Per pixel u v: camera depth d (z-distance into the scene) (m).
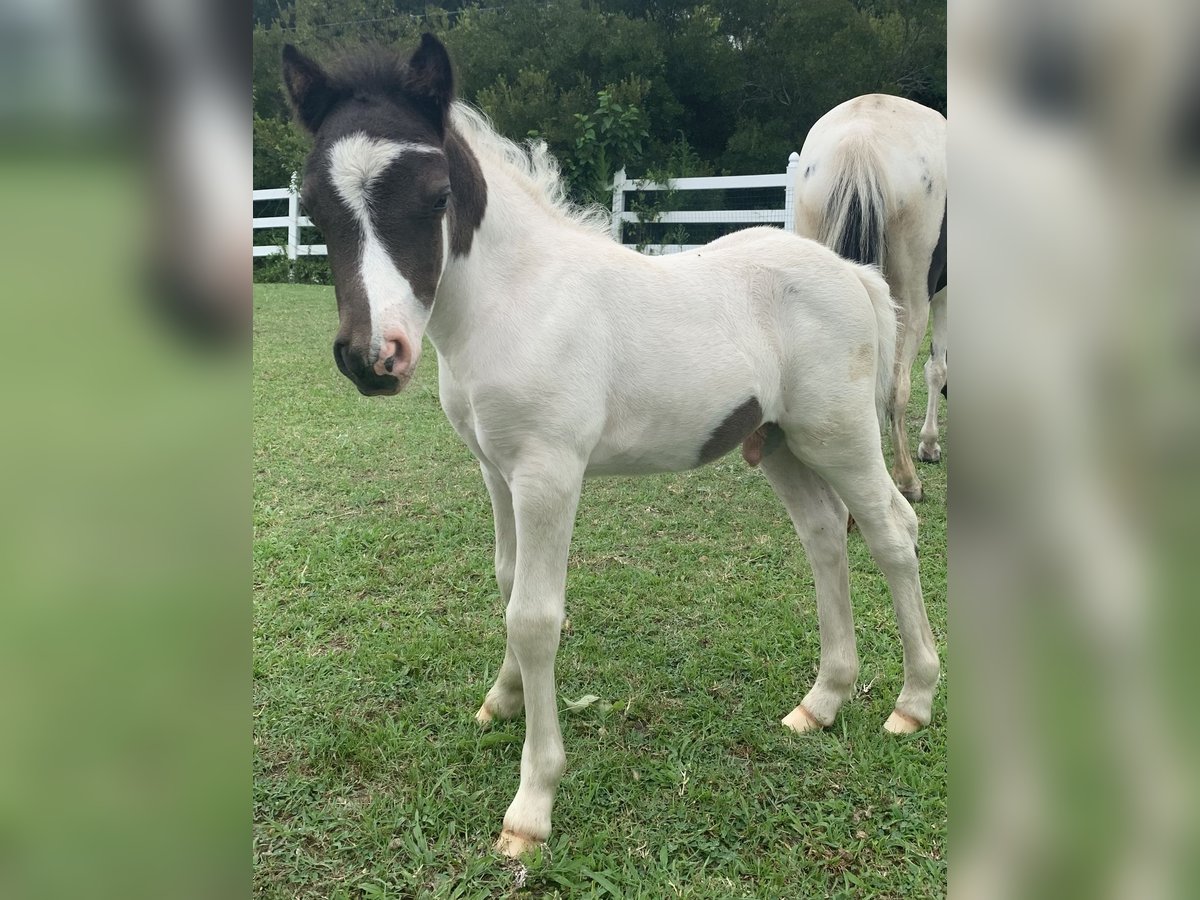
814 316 2.36
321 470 4.94
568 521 2.06
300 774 2.33
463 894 1.91
